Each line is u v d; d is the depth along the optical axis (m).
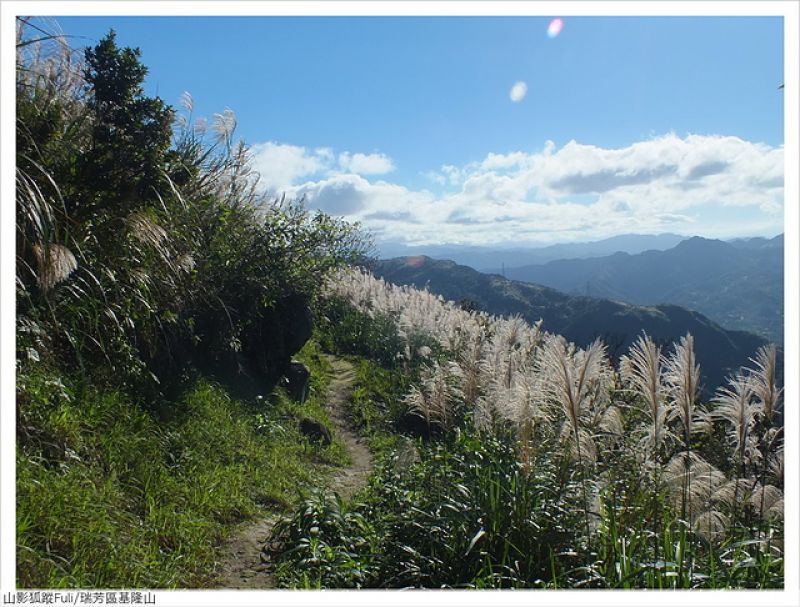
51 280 4.91
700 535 4.38
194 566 4.61
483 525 4.69
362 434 11.72
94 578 3.75
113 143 6.32
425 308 19.78
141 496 5.18
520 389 5.48
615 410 6.09
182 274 7.97
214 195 9.70
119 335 6.38
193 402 7.62
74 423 5.02
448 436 8.17
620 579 3.95
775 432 5.09
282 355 11.44
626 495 4.98
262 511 6.27
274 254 10.71
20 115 5.84
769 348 5.09
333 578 4.64
